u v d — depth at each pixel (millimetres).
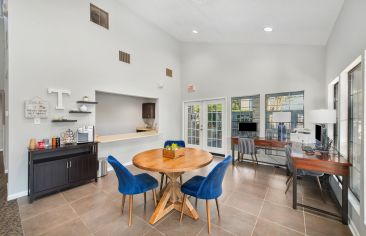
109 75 3963
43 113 2945
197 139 6039
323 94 3809
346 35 2318
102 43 3830
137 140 4852
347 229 1964
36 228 1973
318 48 3855
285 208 2406
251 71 4793
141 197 2719
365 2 1771
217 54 5441
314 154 2559
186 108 6246
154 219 2061
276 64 4398
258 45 4676
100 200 2617
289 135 4238
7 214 2252
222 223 2066
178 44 6105
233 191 2936
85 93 3523
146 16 4609
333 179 2855
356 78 2371
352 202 2018
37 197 2707
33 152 2570
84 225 2025
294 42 3992
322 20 2852
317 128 3244
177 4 3551
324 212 2240
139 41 4695
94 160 3303
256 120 4742
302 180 3400
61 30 3182
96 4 3709
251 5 2787
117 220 2119
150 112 5645
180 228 1974
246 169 4129
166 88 5648
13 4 2666
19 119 2736
